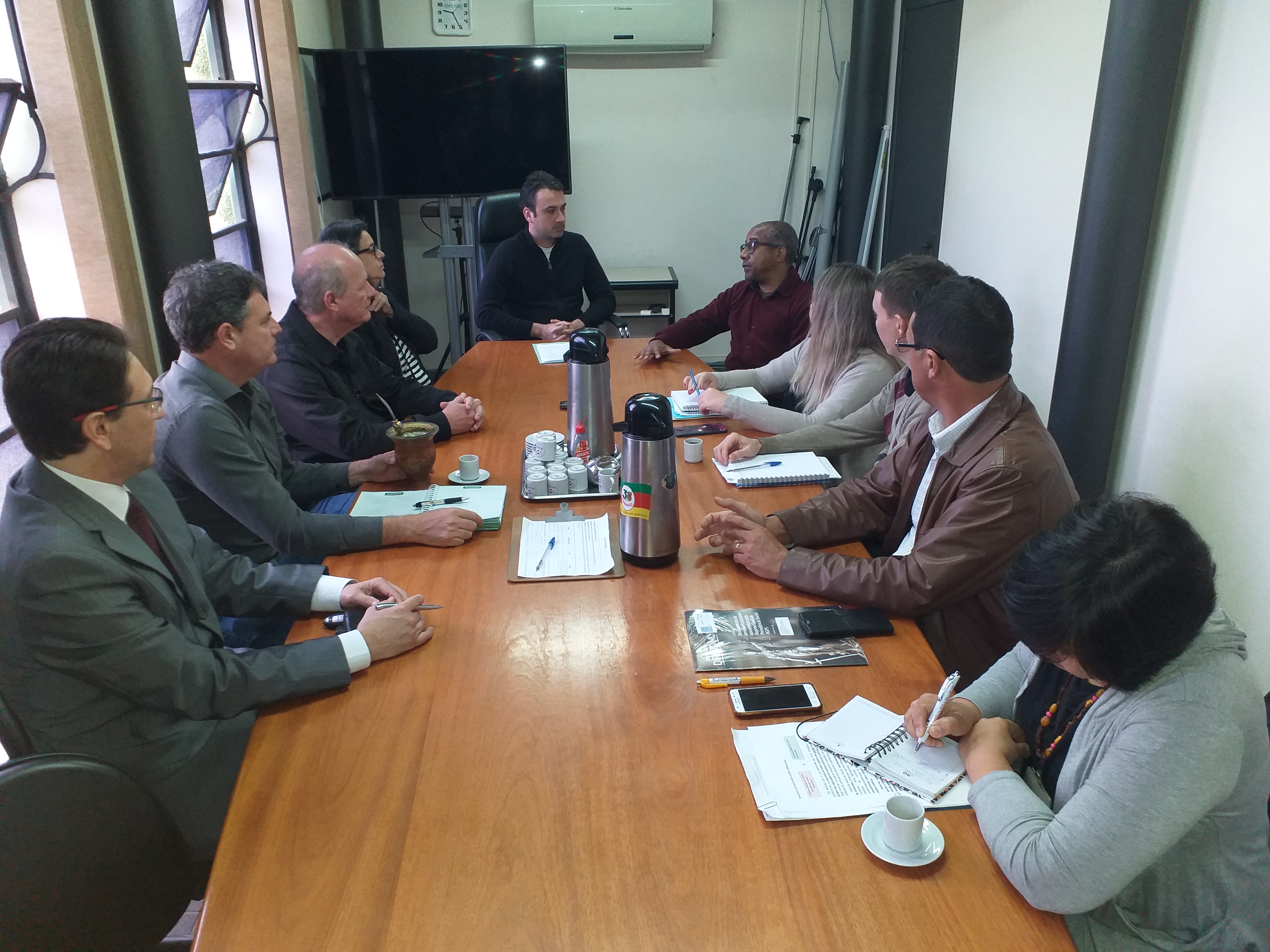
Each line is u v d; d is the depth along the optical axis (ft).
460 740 3.89
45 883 3.35
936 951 2.86
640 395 5.24
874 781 3.60
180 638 4.13
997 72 11.50
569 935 2.93
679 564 5.50
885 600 4.90
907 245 14.85
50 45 6.86
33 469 4.14
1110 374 8.46
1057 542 2.94
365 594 5.00
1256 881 3.18
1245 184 7.00
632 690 4.23
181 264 8.01
